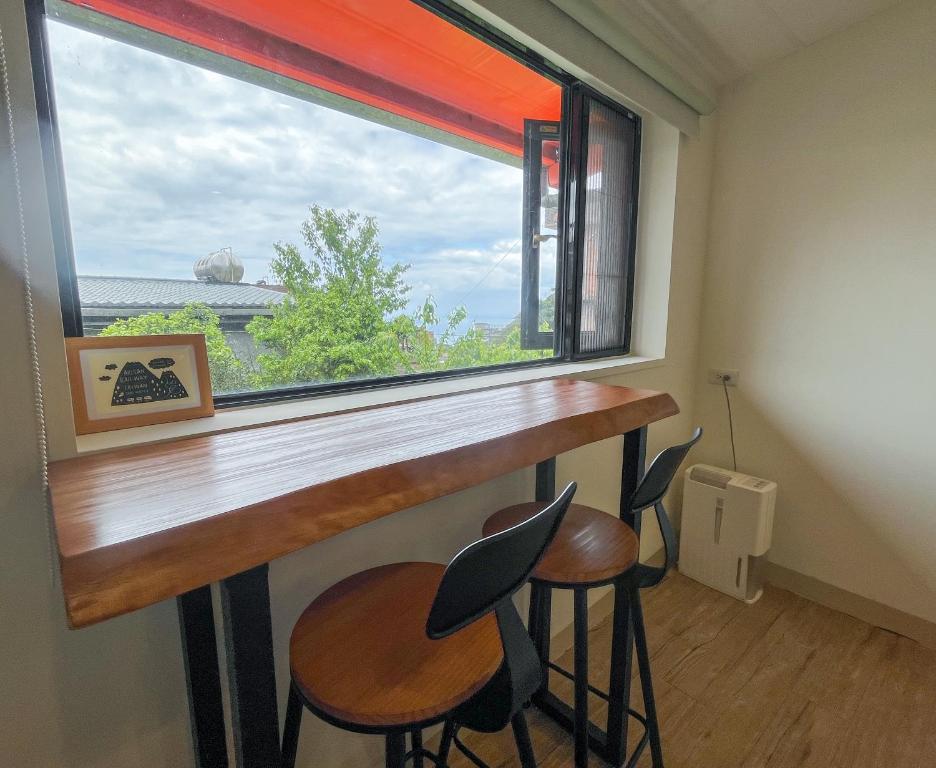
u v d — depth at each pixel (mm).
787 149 1945
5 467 646
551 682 1598
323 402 1148
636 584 1141
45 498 677
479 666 686
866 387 1837
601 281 2000
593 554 1034
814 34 1777
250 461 689
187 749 851
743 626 1866
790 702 1494
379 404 1116
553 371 1708
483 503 1328
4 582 660
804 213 1928
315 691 641
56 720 717
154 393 895
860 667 1642
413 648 720
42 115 821
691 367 2309
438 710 624
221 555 498
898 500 1800
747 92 2033
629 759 1234
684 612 1954
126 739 783
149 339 886
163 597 457
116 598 434
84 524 482
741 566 2018
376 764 1189
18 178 627
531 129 1873
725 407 2258
